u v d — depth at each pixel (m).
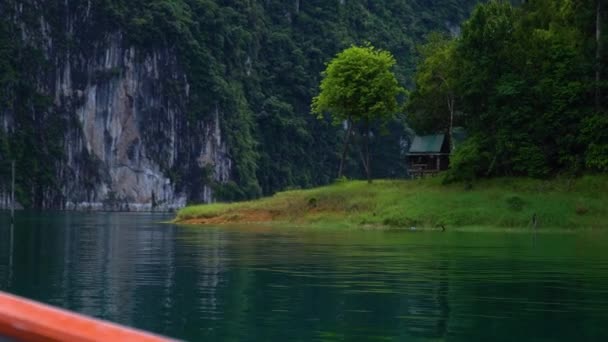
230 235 41.28
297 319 12.79
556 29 62.69
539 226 48.41
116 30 168.50
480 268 21.66
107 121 168.00
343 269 21.27
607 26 56.75
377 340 10.99
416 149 68.00
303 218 55.38
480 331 11.77
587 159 52.78
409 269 21.39
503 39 57.00
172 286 17.28
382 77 65.06
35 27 163.00
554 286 17.36
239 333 11.45
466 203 51.69
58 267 21.66
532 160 54.44
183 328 11.88
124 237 40.09
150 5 175.00
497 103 56.03
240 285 17.45
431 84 68.88
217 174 180.62
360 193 56.81
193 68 178.88
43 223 65.69
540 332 11.65
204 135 178.38
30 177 156.75
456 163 56.03
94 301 14.74
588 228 47.47
